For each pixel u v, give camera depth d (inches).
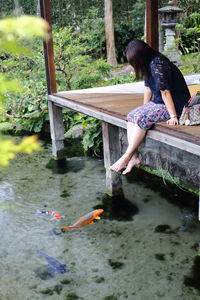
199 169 165.9
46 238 141.3
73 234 143.6
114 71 460.4
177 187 183.3
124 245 134.0
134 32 535.2
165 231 142.7
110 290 109.0
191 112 118.0
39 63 323.0
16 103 299.1
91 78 311.9
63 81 313.0
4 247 135.7
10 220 157.2
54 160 237.8
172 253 127.4
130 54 115.7
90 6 524.4
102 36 505.7
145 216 156.3
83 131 276.5
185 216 154.6
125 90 221.0
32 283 113.3
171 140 114.1
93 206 168.2
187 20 473.1
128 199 174.1
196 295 105.1
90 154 246.7
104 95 205.8
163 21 364.5
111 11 475.8
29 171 218.5
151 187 187.3
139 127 124.7
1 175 213.2
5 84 27.1
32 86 298.8
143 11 510.3
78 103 189.5
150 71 115.7
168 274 115.6
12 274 118.3
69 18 518.0
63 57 311.9
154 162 200.1
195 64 331.3
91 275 116.8
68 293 108.0
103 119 159.5
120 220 153.5
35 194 184.7
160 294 106.3
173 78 116.8
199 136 106.7
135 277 114.9
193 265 119.7
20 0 443.8
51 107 230.2
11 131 311.0
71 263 124.0
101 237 140.3
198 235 138.7
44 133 302.7
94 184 193.9
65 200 175.9
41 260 126.1
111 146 170.2
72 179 202.7
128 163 131.3
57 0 506.9
